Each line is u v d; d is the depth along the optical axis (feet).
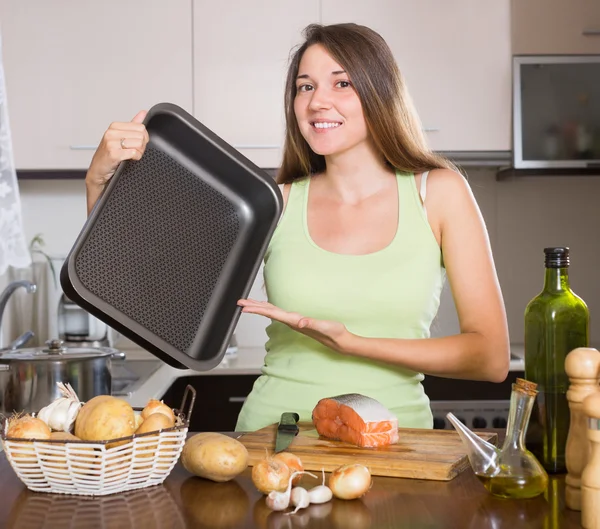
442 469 3.17
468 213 4.44
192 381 8.71
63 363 5.76
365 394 4.33
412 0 9.32
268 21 9.35
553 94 9.32
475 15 9.34
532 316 3.28
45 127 9.36
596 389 2.78
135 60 9.37
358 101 4.40
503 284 10.41
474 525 2.65
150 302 3.82
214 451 3.11
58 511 2.84
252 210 4.22
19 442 2.98
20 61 9.35
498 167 10.11
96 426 3.00
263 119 9.39
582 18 9.34
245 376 8.76
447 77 9.35
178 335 3.86
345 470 2.93
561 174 9.42
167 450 3.11
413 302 4.35
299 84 4.51
